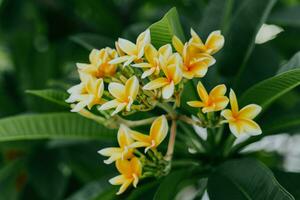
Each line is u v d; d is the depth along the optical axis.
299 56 1.09
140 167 1.01
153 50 0.99
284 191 0.99
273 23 1.60
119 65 1.05
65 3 2.02
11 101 1.89
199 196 1.30
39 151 1.64
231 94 1.00
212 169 1.19
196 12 1.87
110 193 1.18
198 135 1.22
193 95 1.08
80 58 1.99
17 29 1.91
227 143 1.21
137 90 0.99
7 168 1.64
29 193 1.71
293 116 1.20
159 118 1.01
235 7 1.46
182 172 1.13
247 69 1.32
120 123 1.10
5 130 1.19
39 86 1.85
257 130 0.98
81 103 1.03
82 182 1.70
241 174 1.09
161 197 1.06
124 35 1.41
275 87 1.07
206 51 1.00
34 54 1.89
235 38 1.32
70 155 1.65
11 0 1.94
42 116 1.17
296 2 1.97
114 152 1.02
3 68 2.18
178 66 0.97
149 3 2.04
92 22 1.99
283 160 1.64
